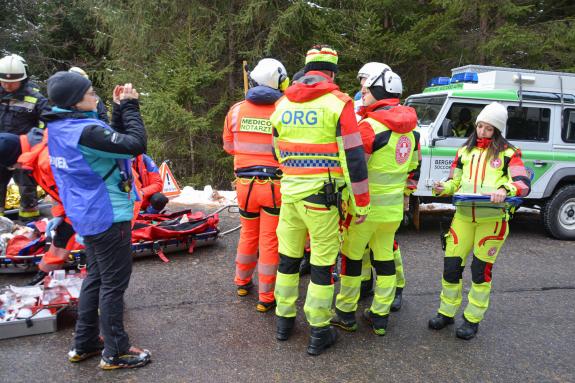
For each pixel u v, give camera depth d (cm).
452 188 377
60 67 1677
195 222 559
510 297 450
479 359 336
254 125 376
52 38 1617
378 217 340
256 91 375
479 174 358
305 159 314
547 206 655
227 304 412
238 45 1153
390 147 334
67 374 301
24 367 307
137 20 1138
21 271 444
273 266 389
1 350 325
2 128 557
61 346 333
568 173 650
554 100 645
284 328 351
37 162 352
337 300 370
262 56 1108
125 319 380
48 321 348
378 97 345
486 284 358
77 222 286
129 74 1152
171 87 1047
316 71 320
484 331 379
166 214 586
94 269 307
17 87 555
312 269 329
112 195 289
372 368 320
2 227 512
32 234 479
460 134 638
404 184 352
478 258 357
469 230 359
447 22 1073
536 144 644
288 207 332
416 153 375
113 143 273
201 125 1030
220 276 473
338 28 1103
